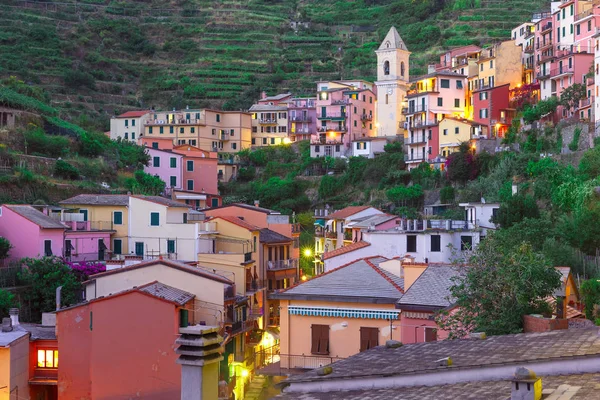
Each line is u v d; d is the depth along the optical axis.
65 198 109.81
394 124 178.75
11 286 75.62
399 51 179.88
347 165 174.25
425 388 22.80
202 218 90.62
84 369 53.84
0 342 52.03
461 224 81.12
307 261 115.12
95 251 85.12
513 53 159.12
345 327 51.97
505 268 36.25
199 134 188.50
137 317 53.22
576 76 135.88
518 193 103.38
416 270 51.62
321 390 25.09
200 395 17.41
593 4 137.38
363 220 100.88
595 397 18.09
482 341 28.27
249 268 75.19
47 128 132.50
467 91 166.75
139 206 86.44
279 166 183.50
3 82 153.12
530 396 18.20
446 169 146.12
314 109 195.00
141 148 145.88
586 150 114.56
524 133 136.88
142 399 52.62
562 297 39.94
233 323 62.59
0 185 101.19
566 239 81.50
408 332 47.34
